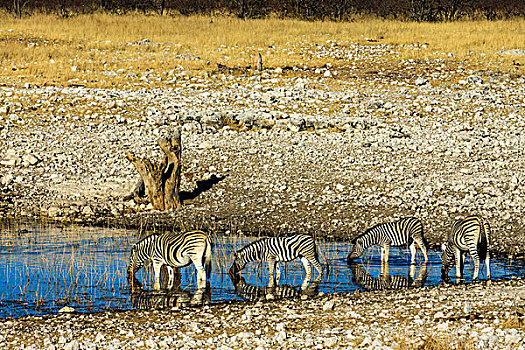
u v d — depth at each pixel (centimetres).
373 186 3897
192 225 3259
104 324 1842
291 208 3541
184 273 2525
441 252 2833
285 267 2625
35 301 2108
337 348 1518
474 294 2044
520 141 4888
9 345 1630
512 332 1550
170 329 1777
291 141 4928
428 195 3703
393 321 1767
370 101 5916
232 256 2719
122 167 4300
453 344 1488
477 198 3619
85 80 6688
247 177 4106
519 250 2797
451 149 4669
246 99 6066
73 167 4278
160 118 5497
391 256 2783
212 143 4859
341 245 2942
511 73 6800
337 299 2103
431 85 6500
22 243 2873
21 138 4903
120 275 2441
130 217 3416
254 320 1850
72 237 2998
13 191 3803
